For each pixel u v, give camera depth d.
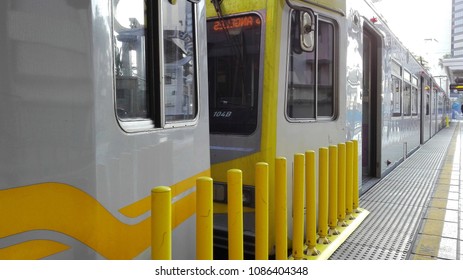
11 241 1.48
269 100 3.63
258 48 3.73
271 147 3.65
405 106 10.68
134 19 1.99
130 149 1.90
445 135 21.41
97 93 1.71
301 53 3.85
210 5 4.03
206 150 2.55
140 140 1.96
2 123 1.47
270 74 3.64
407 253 3.88
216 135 3.95
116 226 1.82
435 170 8.89
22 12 1.52
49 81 1.58
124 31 1.92
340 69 4.52
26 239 1.52
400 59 9.53
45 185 1.57
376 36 7.32
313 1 3.99
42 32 1.57
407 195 6.36
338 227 4.42
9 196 1.48
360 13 5.48
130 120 1.95
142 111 2.05
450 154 12.20
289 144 3.83
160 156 2.11
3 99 1.48
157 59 2.11
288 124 3.81
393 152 8.98
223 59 3.97
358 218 4.82
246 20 3.81
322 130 4.30
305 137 4.04
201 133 2.49
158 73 2.11
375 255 3.81
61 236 1.61
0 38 1.47
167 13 2.20
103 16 1.75
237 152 3.81
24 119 1.52
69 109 1.63
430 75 17.64
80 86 1.66
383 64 7.59
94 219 1.71
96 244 1.72
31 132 1.53
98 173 1.72
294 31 3.85
